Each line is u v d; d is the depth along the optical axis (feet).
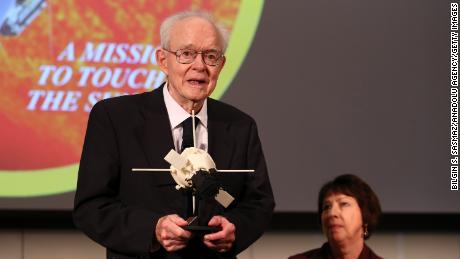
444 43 22.22
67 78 21.12
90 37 21.18
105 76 21.22
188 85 12.09
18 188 20.94
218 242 11.43
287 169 21.72
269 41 21.67
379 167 21.99
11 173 20.92
